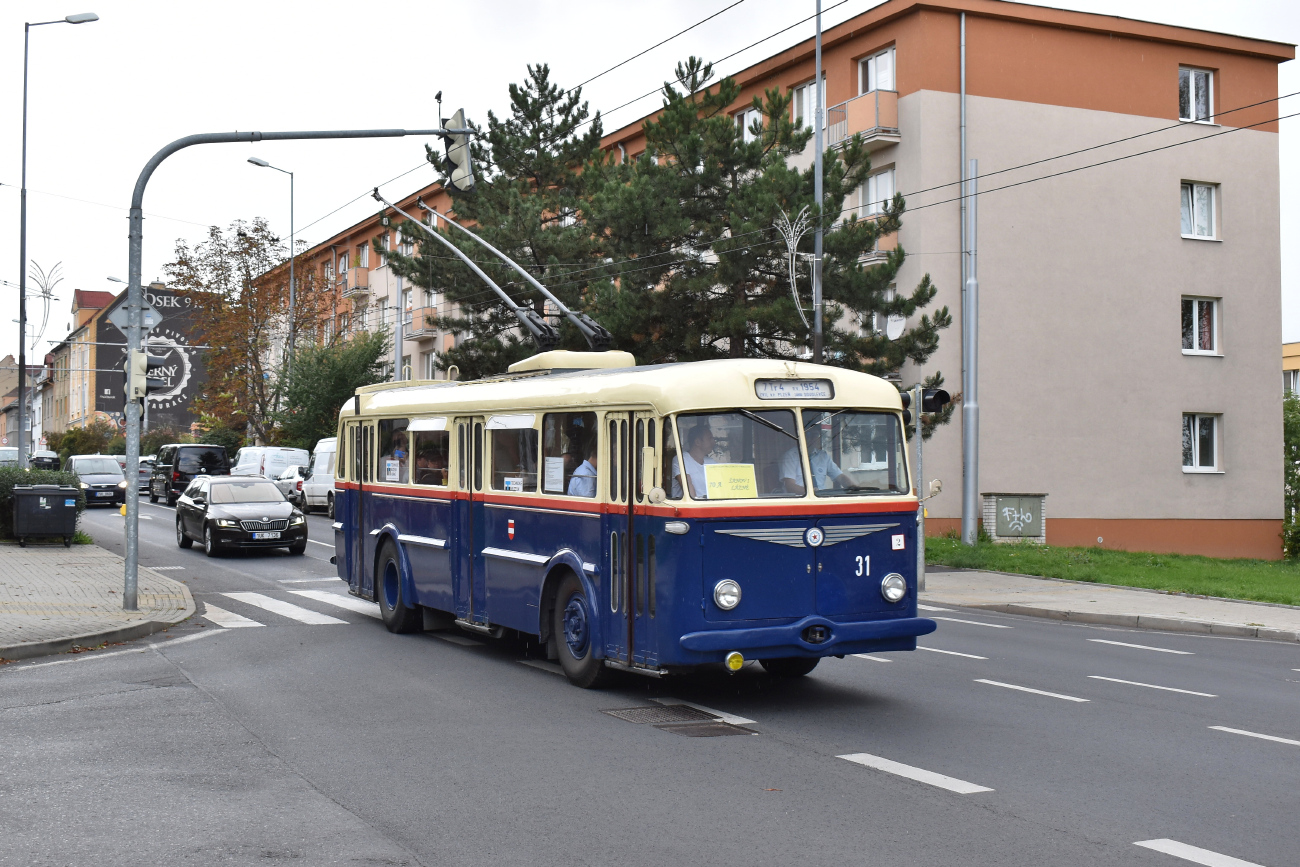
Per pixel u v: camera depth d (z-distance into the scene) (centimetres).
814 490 927
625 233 2447
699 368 921
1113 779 703
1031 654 1253
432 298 5216
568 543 1028
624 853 554
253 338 5172
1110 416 3031
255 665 1129
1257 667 1192
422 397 1348
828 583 923
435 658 1176
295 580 1991
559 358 1241
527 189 3462
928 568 2267
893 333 2464
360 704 932
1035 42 2939
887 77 2938
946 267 2817
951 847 565
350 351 4888
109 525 3350
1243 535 3203
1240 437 3209
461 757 750
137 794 656
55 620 1359
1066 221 2980
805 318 2211
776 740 806
